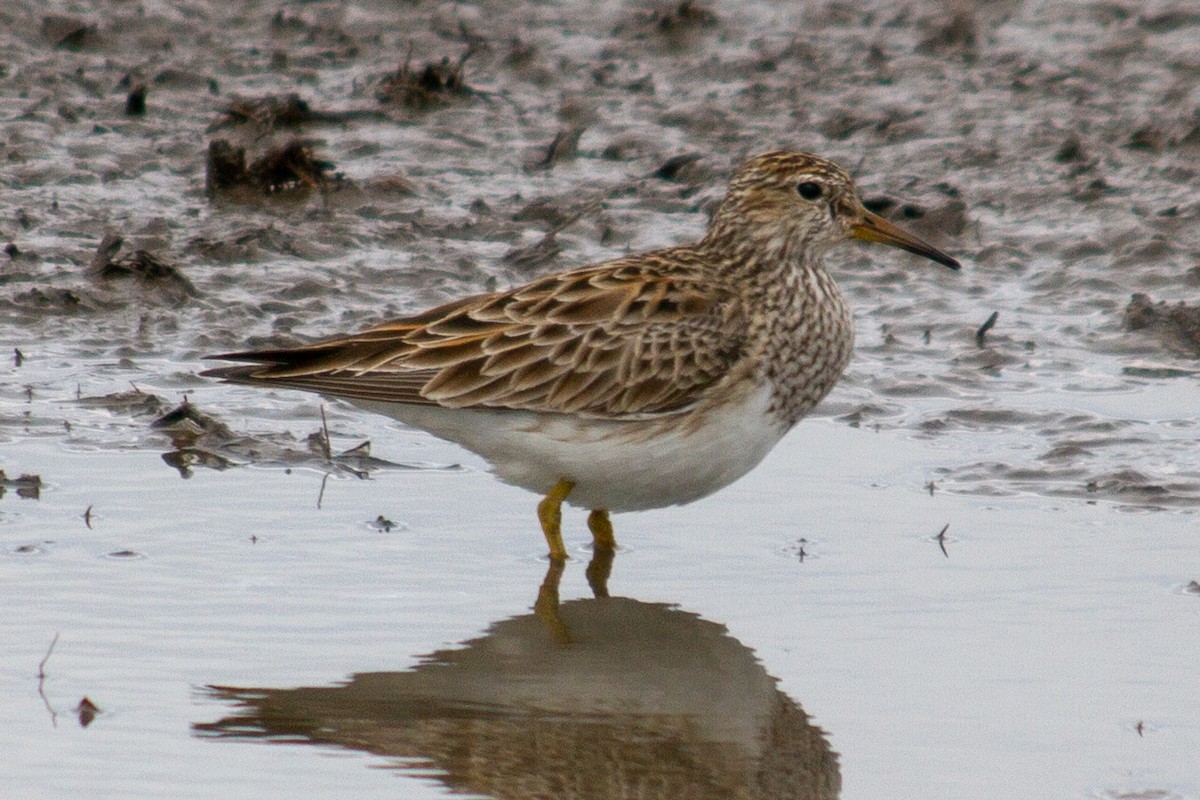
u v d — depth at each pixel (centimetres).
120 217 1958
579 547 1284
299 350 1230
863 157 2181
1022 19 2728
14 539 1249
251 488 1366
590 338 1220
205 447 1436
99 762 933
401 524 1304
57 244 1869
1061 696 1022
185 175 2114
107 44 2577
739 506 1355
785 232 1286
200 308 1736
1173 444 1460
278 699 1018
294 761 943
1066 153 2173
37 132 2202
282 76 2470
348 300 1766
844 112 2316
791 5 2797
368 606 1158
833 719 1001
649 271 1274
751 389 1241
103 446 1437
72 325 1697
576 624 1144
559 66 2522
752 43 2622
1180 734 970
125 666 1054
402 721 995
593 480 1241
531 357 1218
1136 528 1295
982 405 1552
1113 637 1104
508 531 1301
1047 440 1477
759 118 2323
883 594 1184
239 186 2055
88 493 1341
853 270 1886
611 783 938
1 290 1752
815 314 1278
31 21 2603
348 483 1384
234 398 1562
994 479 1398
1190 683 1036
